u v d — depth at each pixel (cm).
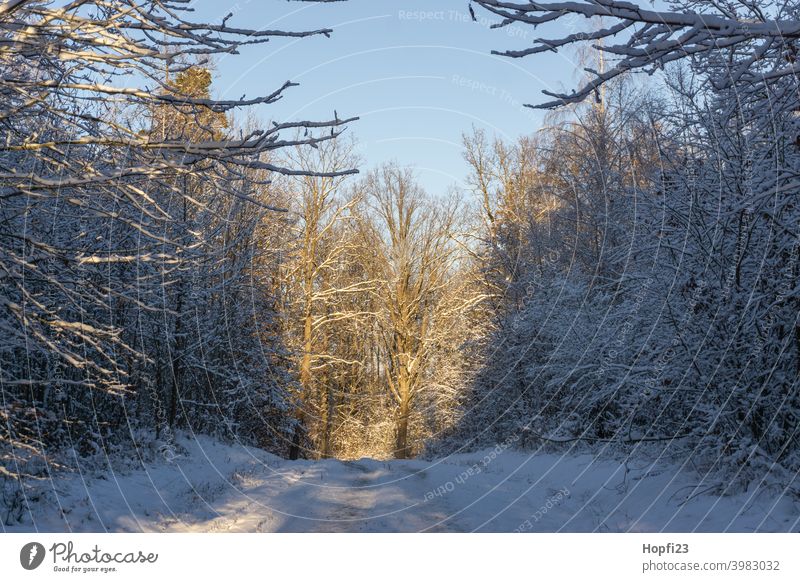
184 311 1745
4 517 832
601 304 1733
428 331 3712
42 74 652
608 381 1470
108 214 530
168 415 1908
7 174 492
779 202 898
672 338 1066
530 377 2405
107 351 1108
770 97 662
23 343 698
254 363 2525
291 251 3262
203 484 1334
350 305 3981
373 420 4222
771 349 989
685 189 1045
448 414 3209
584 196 2273
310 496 1295
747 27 433
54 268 669
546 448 1991
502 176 3497
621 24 452
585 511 1062
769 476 893
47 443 1196
